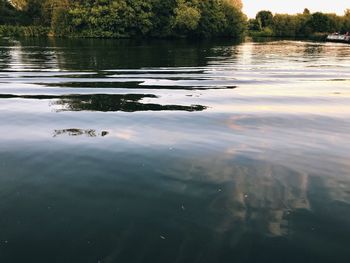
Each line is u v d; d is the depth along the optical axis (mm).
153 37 60438
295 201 4500
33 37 54625
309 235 3787
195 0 60281
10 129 7215
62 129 7254
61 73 16203
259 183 4992
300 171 5422
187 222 3996
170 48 36594
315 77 16047
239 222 4008
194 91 12000
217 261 3383
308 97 11219
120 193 4625
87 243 3625
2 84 12906
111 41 48531
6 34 56406
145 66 19641
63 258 3408
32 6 72000
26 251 3506
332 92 12164
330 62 23188
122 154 5926
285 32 96625
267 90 12406
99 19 56719
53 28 57594
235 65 20781
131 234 3773
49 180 4961
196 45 43531
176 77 15484
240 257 3439
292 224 3986
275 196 4621
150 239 3693
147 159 5738
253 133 7273
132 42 47312
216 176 5180
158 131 7246
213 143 6582
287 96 11344
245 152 6160
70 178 5023
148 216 4109
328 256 3473
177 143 6531
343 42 62625
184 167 5465
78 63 20547
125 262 3352
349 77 16156
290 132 7406
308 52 33281
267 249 3557
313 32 95812
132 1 57094
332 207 4367
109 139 6660
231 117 8539
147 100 10352
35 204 4344
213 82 14125
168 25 59125
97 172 5223
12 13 71875
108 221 4004
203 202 4434
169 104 9867
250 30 96812
